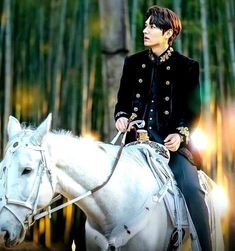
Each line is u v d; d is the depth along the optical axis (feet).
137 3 39.45
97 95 41.45
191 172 20.72
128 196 19.49
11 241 17.75
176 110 21.27
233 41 38.47
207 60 37.63
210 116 37.73
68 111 41.50
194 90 21.21
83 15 41.42
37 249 41.09
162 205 19.90
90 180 19.08
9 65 41.70
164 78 21.31
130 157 20.30
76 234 41.45
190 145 21.81
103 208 19.30
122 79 21.85
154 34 21.15
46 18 42.57
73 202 18.89
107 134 30.63
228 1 38.91
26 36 42.75
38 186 18.03
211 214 21.45
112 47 30.58
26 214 17.89
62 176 18.79
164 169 20.42
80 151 19.11
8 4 41.86
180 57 21.38
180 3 39.19
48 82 42.01
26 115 42.34
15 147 18.04
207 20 39.55
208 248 20.07
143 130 21.11
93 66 41.42
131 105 21.71
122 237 19.21
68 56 41.70
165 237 20.12
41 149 18.17
